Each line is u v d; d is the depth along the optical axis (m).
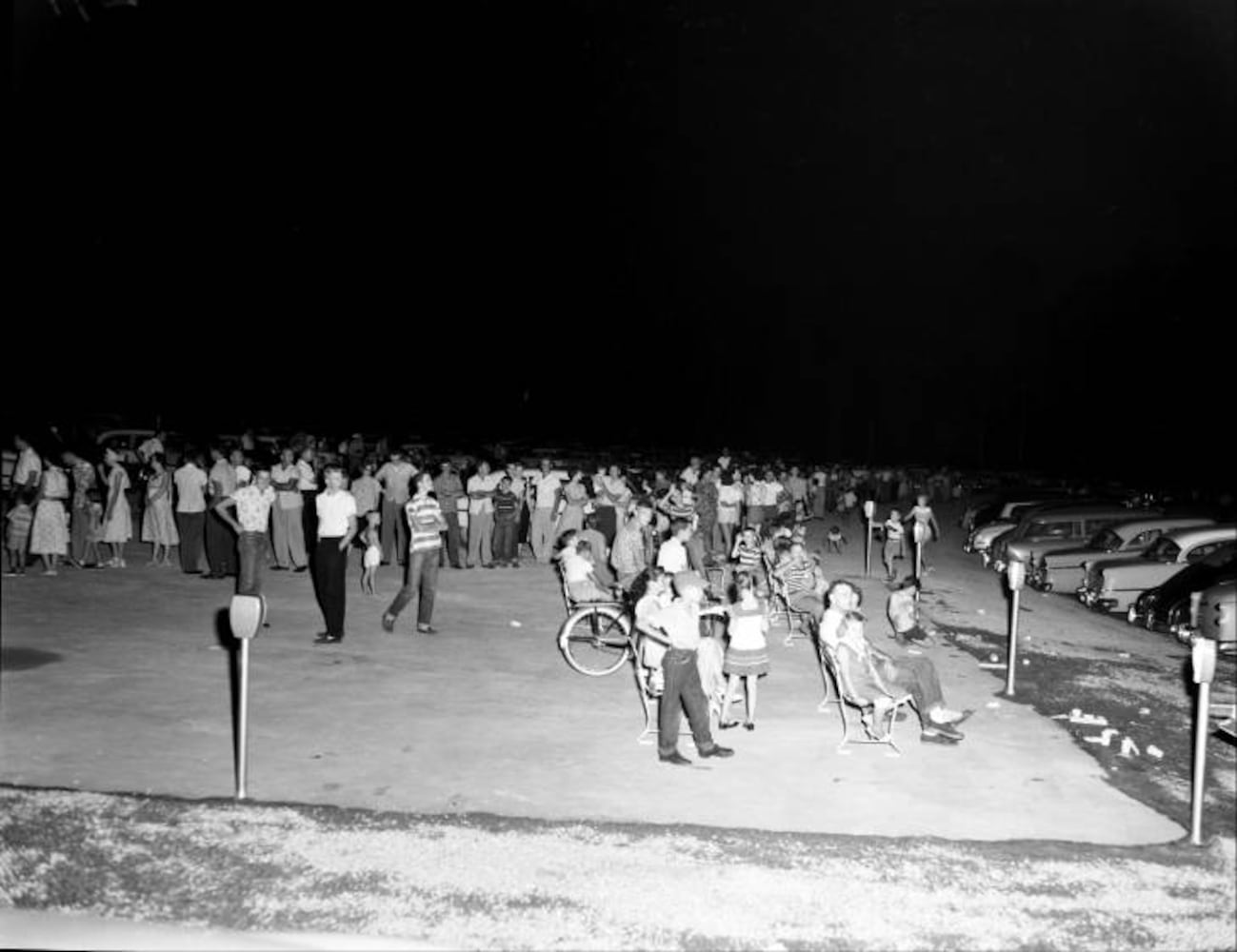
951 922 6.83
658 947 6.40
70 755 9.27
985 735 10.98
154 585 16.91
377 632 14.54
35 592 16.08
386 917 6.59
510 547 20.81
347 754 9.63
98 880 6.88
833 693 12.30
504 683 12.29
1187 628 18.70
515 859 7.42
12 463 22.84
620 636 14.49
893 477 49.50
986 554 28.67
